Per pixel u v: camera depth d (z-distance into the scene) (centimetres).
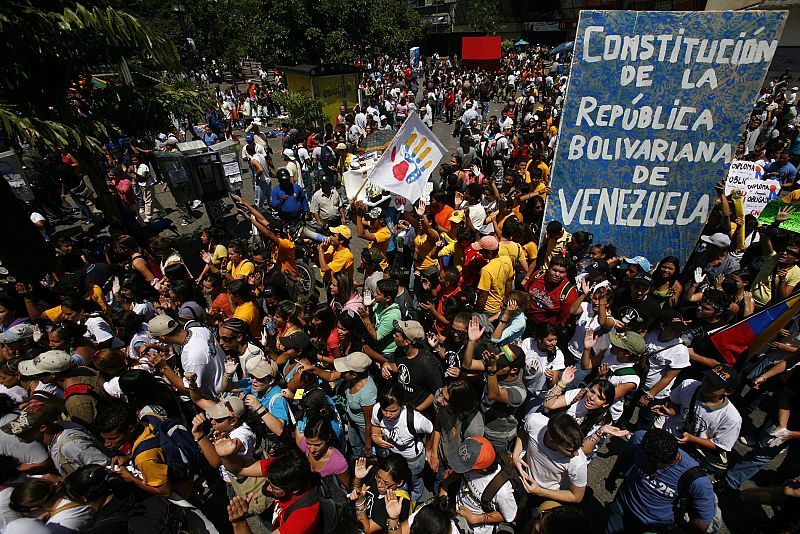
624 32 631
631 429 539
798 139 1301
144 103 809
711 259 644
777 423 395
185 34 3022
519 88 3212
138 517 317
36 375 412
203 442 360
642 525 345
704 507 314
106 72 951
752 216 750
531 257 683
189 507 355
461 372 465
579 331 535
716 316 489
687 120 666
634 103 667
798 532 273
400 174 752
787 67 2625
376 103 2248
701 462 421
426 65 4238
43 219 919
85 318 552
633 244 750
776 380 497
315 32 2164
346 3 2256
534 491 353
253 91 2698
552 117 1761
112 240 789
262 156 1134
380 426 410
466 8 5500
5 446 373
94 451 368
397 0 4147
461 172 1128
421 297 737
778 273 546
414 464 411
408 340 438
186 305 559
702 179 694
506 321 516
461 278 653
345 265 673
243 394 478
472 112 1842
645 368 475
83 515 312
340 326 480
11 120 587
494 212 826
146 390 390
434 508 302
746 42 616
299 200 891
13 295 607
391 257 863
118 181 1052
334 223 926
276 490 319
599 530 429
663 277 568
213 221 963
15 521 292
